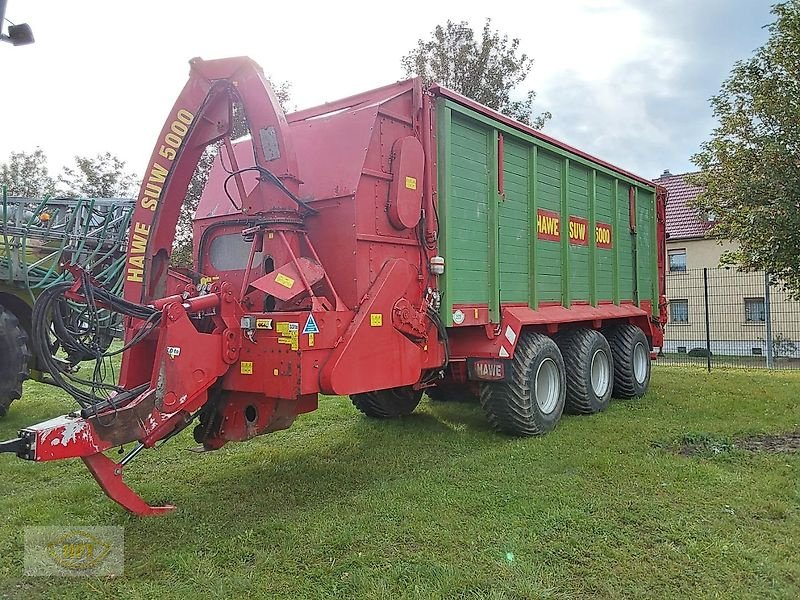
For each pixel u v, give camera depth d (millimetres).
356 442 6242
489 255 6289
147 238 4672
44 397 9273
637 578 3295
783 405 8055
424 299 5461
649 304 10133
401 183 5160
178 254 12758
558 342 7773
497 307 6258
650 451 5770
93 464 3807
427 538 3797
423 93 5512
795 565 3424
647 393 9273
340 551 3658
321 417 7449
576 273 7930
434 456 5723
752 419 7207
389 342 5027
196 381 4184
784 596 3104
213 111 4801
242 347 4477
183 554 3588
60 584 3303
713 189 7742
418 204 5367
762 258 7363
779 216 6879
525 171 6957
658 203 10586
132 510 4000
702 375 11648
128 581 3316
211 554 3621
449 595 3113
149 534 3914
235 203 5551
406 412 7426
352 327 4688
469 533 3877
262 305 4742
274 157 4688
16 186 31875
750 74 7160
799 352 19438
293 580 3303
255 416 4590
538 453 5719
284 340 4289
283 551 3650
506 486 4770
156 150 4695
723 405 8109
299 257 4719
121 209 8336
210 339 4285
